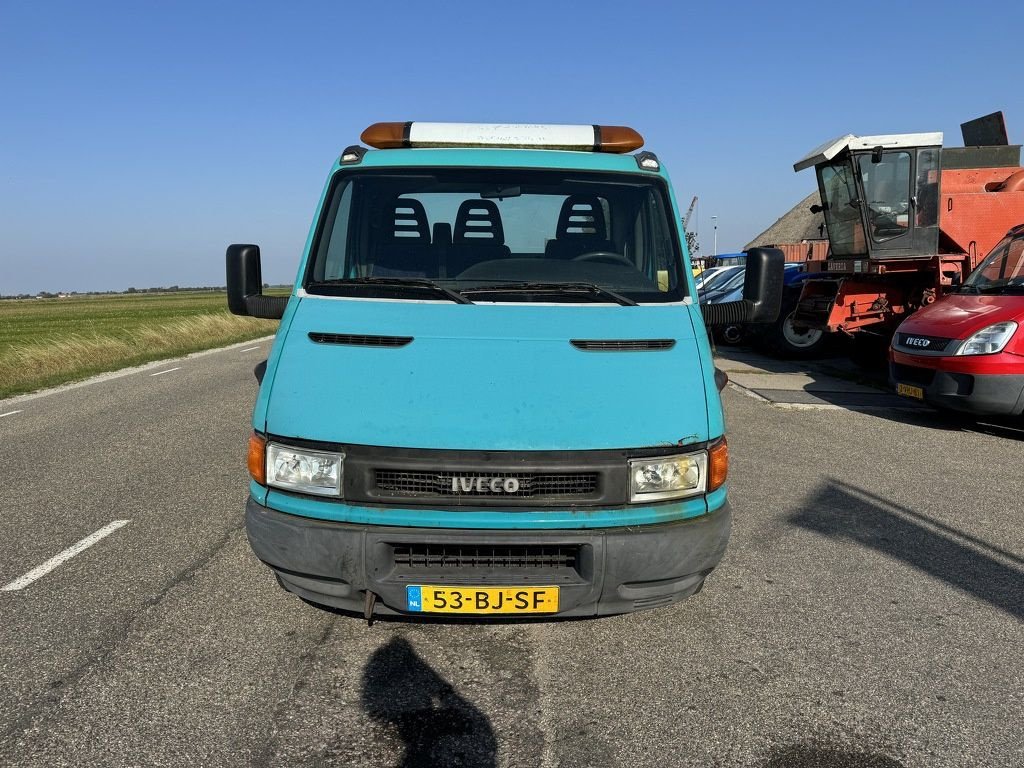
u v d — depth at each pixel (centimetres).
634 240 394
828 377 1177
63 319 4612
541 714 281
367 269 386
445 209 400
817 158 1120
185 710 282
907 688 299
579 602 288
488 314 338
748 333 1462
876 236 1095
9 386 1229
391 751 259
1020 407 721
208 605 371
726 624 354
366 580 285
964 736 268
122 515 513
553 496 286
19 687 296
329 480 288
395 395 298
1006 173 1121
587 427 291
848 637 342
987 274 856
